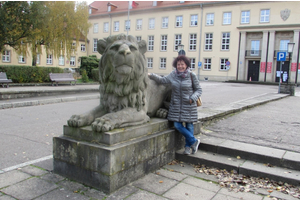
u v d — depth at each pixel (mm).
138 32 43469
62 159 3287
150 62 42906
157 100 4164
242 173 3600
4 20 16609
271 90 18641
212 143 4277
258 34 35438
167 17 40812
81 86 17031
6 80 13547
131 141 3188
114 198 2797
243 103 8898
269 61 34688
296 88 26641
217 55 37469
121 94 3334
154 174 3504
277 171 3477
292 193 3068
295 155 3752
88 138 3119
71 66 43844
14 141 4879
